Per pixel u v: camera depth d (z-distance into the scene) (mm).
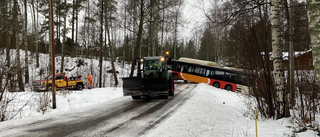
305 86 6723
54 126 6512
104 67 34594
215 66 26922
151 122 6879
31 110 9391
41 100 10305
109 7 22828
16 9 19891
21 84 15211
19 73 8820
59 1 29344
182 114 7414
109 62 39250
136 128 6180
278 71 6730
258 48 7602
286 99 6789
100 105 10781
